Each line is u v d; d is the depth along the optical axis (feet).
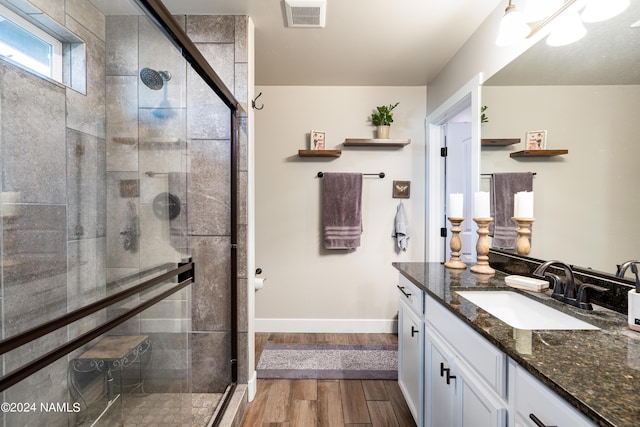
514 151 5.23
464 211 9.05
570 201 4.13
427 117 9.29
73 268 4.10
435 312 4.45
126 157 4.43
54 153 3.98
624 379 2.10
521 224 5.01
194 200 6.08
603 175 3.68
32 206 3.70
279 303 9.60
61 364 3.78
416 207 9.56
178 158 4.70
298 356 8.10
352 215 9.21
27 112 3.68
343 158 9.50
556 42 4.30
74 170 4.20
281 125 9.48
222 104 5.98
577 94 4.01
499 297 4.50
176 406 4.65
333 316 9.63
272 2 5.68
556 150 4.37
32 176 3.72
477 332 3.26
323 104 9.50
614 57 3.54
